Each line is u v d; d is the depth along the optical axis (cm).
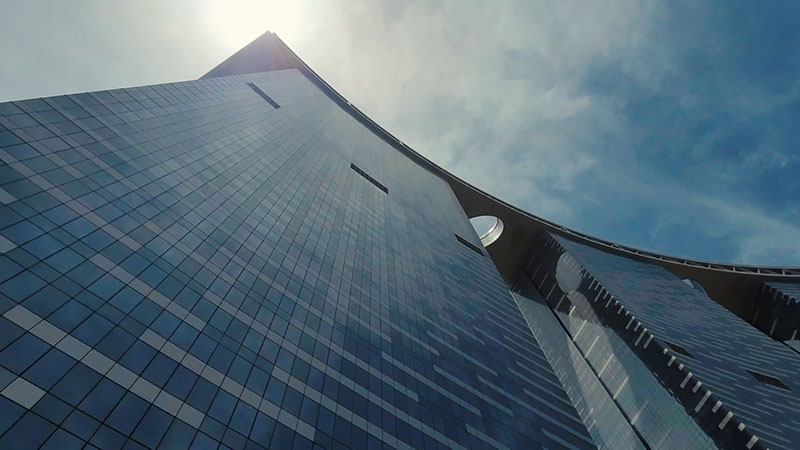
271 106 7938
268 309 3416
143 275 2803
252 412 2548
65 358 2053
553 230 16600
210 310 2970
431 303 5909
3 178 2645
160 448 2038
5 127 2998
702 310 13325
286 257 4216
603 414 9875
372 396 3441
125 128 4019
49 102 3528
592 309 12181
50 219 2633
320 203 5950
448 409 3972
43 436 1759
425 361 4475
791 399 8825
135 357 2311
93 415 1947
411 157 15475
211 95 6231
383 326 4509
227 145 5238
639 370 9575
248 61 12875
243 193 4588
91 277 2509
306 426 2744
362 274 5162
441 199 12669
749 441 6844
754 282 16500
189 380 2428
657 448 8200
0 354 1881
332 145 9031
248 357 2878
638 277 14700
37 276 2288
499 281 9281
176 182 3872
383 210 7912
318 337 3594
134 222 3130
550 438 4597
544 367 6538
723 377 8856
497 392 4859
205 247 3459
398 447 3144
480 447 3769
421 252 7488
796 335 14238
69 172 3078
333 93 14638
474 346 5606
